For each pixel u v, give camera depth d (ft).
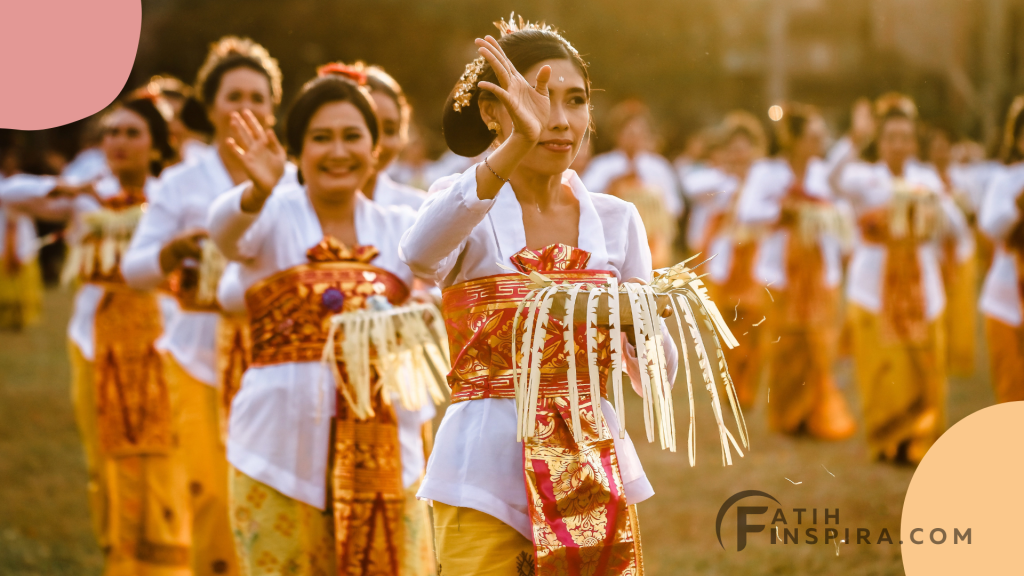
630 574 27.58
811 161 90.58
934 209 77.15
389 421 38.78
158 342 56.39
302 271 38.81
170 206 50.78
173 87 70.23
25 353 130.41
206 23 234.79
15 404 100.99
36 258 155.12
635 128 124.77
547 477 27.12
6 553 59.36
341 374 38.24
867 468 74.74
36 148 230.27
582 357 28.22
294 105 39.73
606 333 28.60
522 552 27.63
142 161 59.16
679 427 87.25
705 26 269.44
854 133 79.92
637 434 85.15
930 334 76.48
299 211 39.73
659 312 28.89
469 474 27.73
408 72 249.55
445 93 254.88
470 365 28.45
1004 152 75.46
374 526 38.17
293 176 47.80
